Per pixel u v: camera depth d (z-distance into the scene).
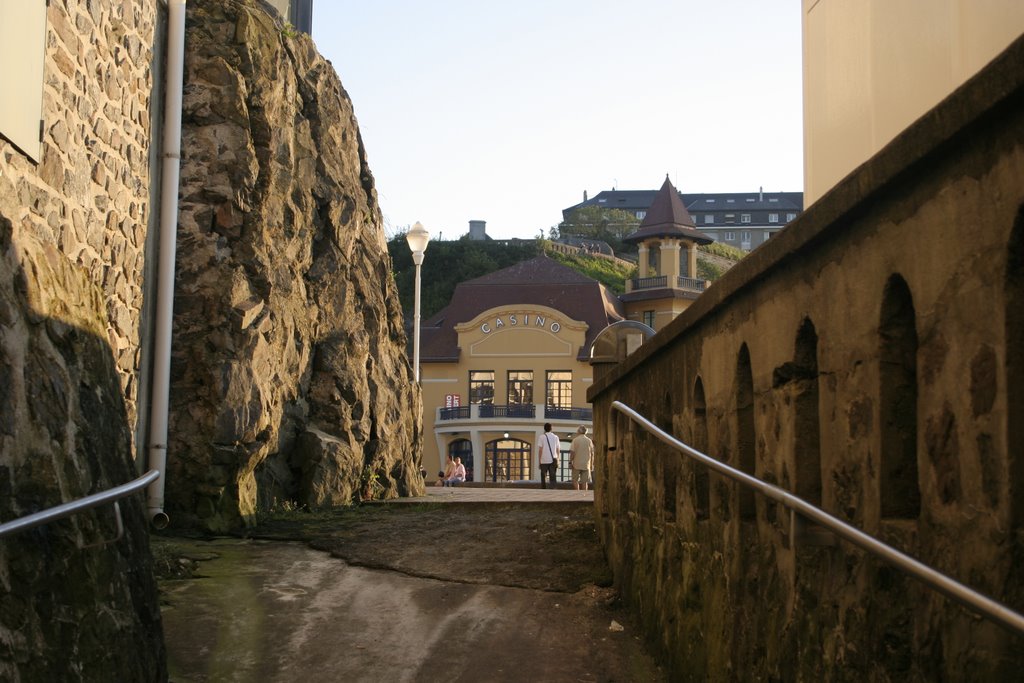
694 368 6.98
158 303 13.11
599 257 97.81
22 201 8.49
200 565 11.18
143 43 12.23
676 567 7.51
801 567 4.86
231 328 14.13
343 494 16.39
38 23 8.50
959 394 3.44
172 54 13.27
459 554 11.44
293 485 15.98
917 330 3.73
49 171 9.18
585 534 11.88
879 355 4.06
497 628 8.86
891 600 3.91
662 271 75.56
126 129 11.70
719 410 6.34
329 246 17.55
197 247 14.30
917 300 3.72
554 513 14.28
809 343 4.98
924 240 3.67
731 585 6.02
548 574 10.47
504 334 63.94
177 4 13.30
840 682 4.32
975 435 3.34
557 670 7.77
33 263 6.73
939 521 3.56
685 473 7.27
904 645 3.78
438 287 82.62
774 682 5.16
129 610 6.40
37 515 4.52
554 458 29.58
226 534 13.27
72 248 10.00
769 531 5.35
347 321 17.94
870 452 4.14
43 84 8.73
